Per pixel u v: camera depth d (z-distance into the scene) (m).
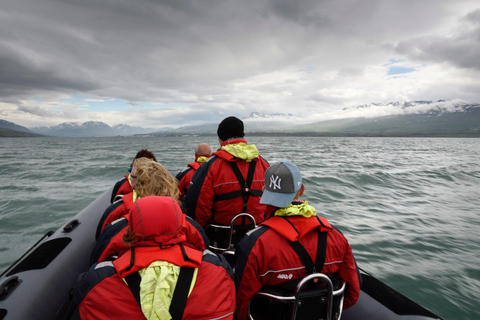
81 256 2.46
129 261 0.98
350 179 10.89
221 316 1.00
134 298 0.94
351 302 1.48
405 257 4.35
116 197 2.25
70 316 1.79
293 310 1.24
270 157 23.50
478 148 51.19
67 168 14.89
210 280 1.05
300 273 1.28
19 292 1.81
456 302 3.28
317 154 28.03
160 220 1.03
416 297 3.36
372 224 5.83
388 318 1.76
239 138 2.11
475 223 6.03
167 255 1.01
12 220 6.16
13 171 13.80
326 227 1.30
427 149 44.41
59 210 6.90
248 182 1.97
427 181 11.52
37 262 2.19
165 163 19.05
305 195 8.17
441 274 3.86
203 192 1.97
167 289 0.93
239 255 1.36
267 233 1.30
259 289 1.34
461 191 9.59
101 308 0.94
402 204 7.61
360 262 4.17
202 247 1.43
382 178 11.58
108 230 1.43
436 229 5.60
